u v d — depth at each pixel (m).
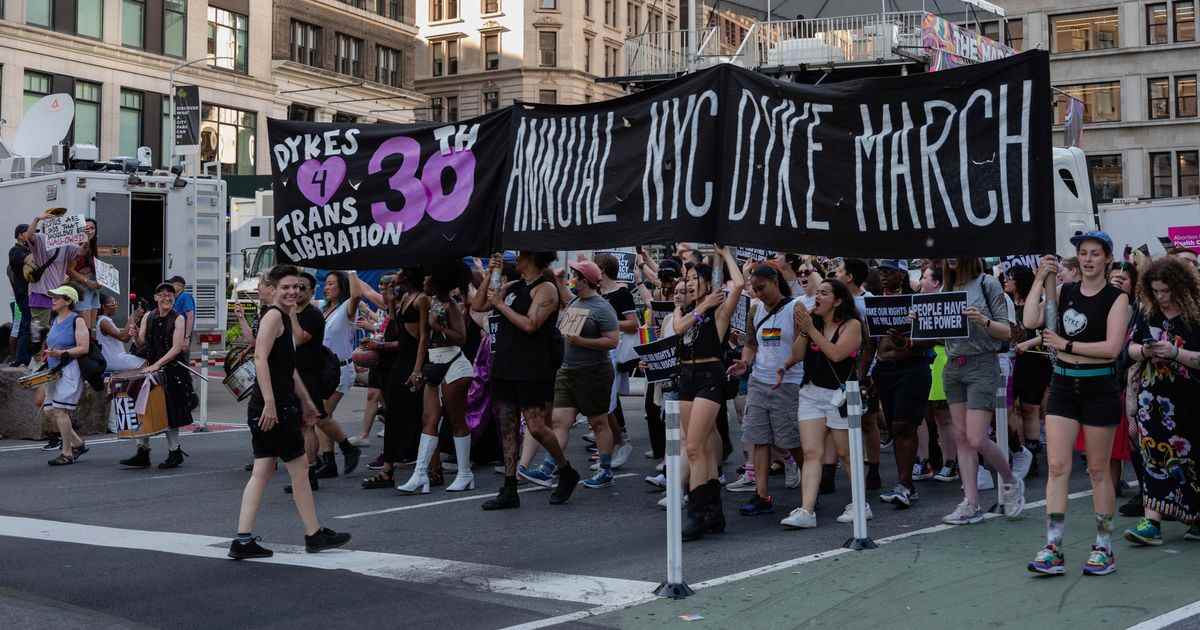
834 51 29.50
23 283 16.92
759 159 7.85
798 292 11.65
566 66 69.38
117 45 43.12
